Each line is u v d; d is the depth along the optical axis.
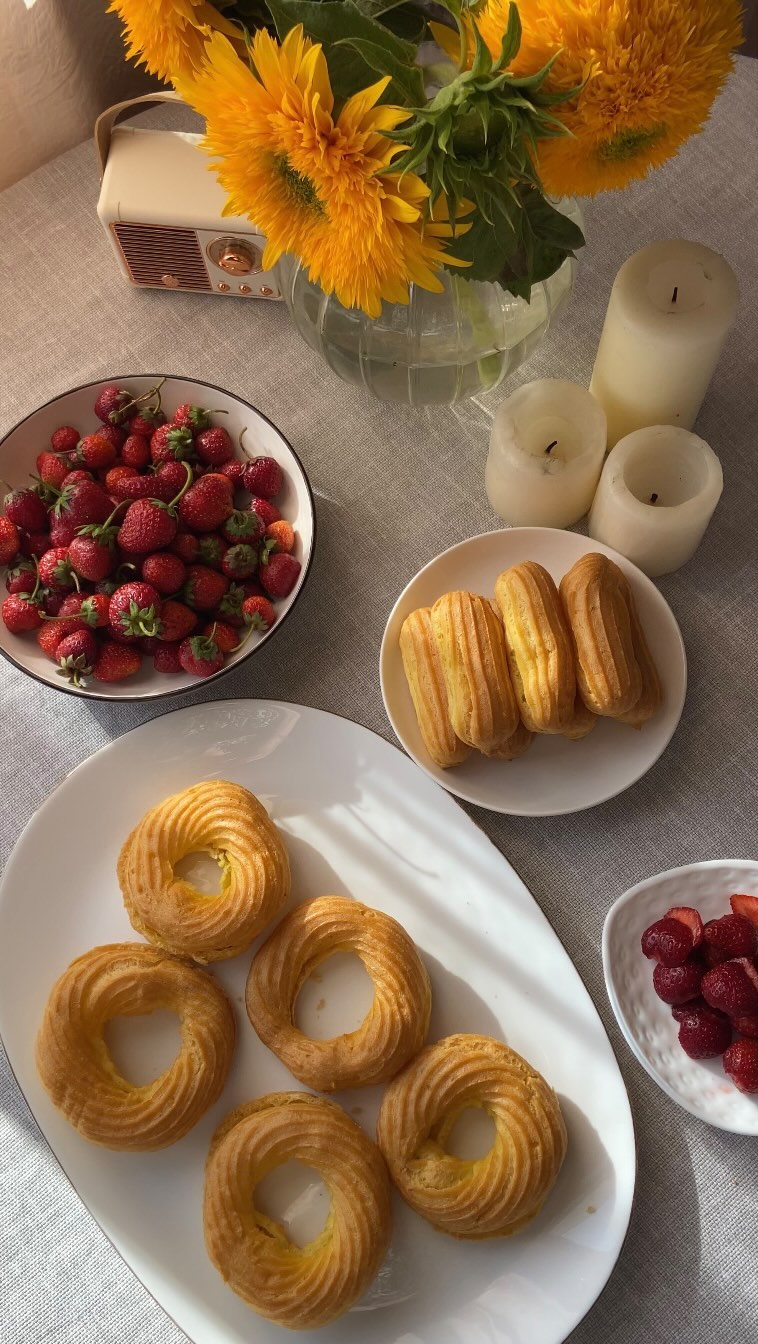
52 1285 0.77
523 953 0.81
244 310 1.00
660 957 0.78
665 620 0.86
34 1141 0.80
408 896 0.83
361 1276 0.72
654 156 0.60
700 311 0.79
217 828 0.82
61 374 1.00
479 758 0.85
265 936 0.83
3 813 0.89
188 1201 0.78
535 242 0.64
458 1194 0.73
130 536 0.85
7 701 0.91
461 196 0.56
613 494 0.83
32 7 1.04
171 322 1.00
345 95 0.58
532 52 0.53
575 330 0.98
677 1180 0.77
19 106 1.11
